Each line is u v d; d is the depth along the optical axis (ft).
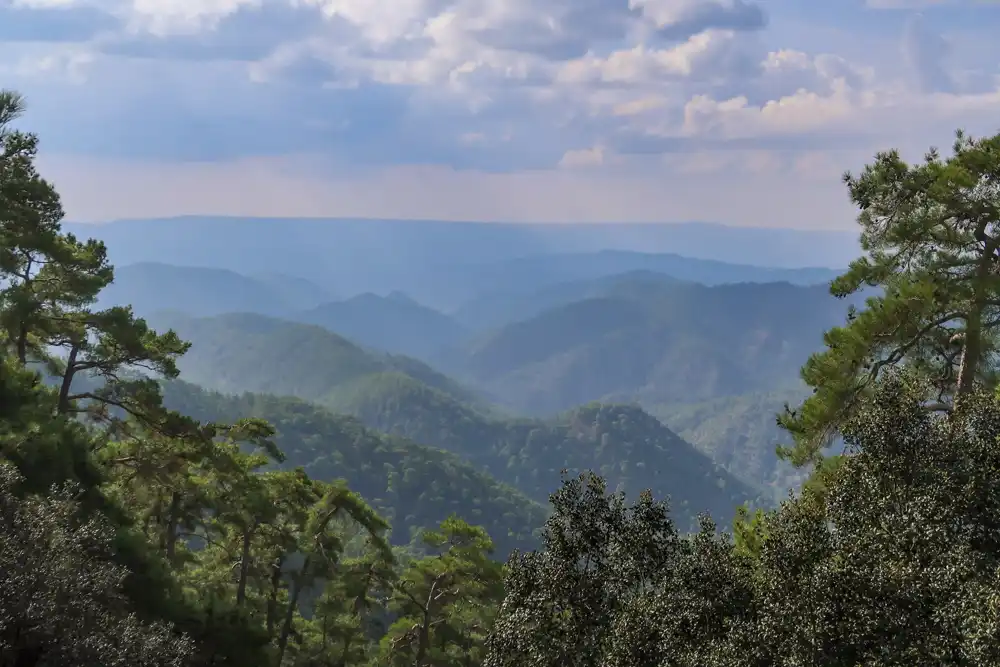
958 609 30.55
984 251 60.85
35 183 83.10
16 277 88.22
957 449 39.17
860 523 37.06
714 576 37.06
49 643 38.52
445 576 118.73
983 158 58.08
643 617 37.42
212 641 64.39
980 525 36.94
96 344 96.94
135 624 45.32
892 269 65.21
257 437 115.75
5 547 39.45
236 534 127.44
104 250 96.17
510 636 40.29
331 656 137.80
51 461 61.21
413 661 119.85
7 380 68.03
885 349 63.41
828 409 61.57
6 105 79.92
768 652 32.14
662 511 40.96
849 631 30.99
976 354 59.93
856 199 65.67
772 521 38.65
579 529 40.86
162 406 100.68
